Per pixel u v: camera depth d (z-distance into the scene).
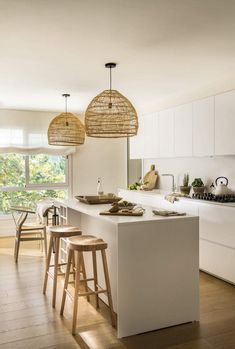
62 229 3.45
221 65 3.77
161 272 2.83
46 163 6.81
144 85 4.68
